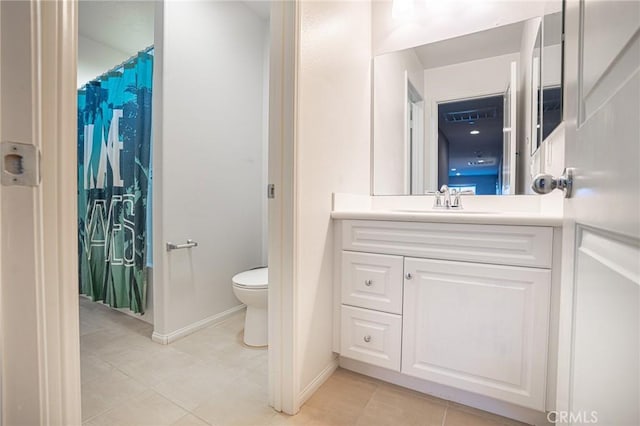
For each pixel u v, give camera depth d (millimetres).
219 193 2213
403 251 1354
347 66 1664
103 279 2381
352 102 1728
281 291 1246
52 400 556
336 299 1528
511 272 1144
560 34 1309
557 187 728
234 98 2318
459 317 1239
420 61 1855
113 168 2219
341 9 1593
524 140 1600
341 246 1514
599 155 523
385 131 1942
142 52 2029
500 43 1670
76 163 598
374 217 1406
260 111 2562
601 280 517
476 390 1212
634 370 392
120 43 2893
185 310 1980
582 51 630
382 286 1405
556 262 1075
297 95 1218
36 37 522
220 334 1997
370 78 1967
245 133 2424
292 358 1233
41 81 536
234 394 1369
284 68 1225
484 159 1713
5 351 493
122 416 1226
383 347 1402
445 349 1268
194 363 1633
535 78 1529
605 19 504
